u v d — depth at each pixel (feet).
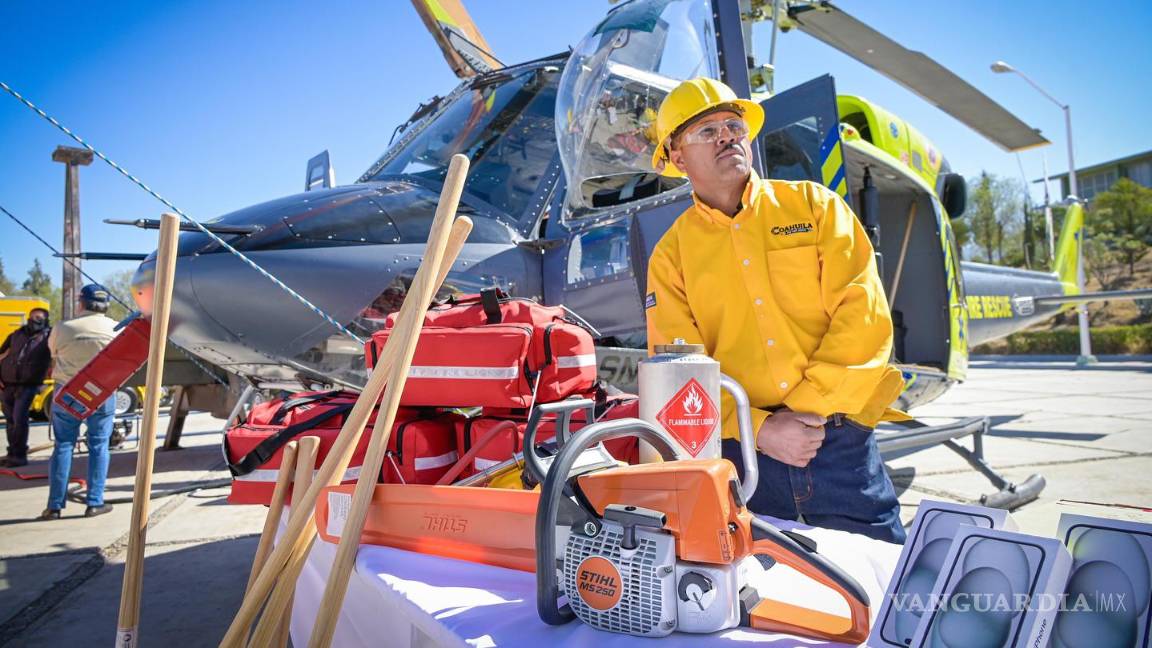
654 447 3.59
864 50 15.39
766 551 3.14
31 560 10.37
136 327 10.92
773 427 4.69
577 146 11.65
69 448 13.38
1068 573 2.58
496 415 6.21
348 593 5.02
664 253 5.64
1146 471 13.60
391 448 6.08
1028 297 26.73
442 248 4.20
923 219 15.42
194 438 26.40
